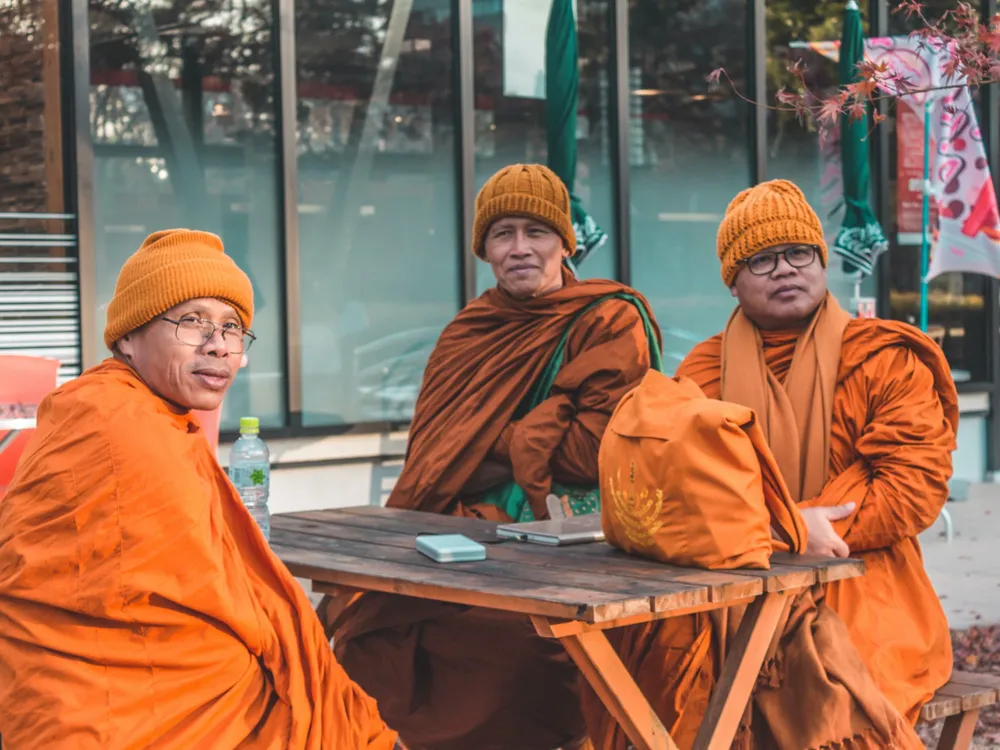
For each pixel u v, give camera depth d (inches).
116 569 107.0
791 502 125.3
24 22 289.6
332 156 324.5
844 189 362.6
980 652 231.8
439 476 170.9
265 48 314.2
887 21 408.8
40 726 105.7
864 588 140.4
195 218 307.7
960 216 321.7
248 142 313.3
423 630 158.4
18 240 287.9
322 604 167.6
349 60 325.7
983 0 424.8
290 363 317.1
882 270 410.9
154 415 111.9
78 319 292.2
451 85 339.3
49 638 107.1
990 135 429.7
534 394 173.5
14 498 111.3
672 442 120.7
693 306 379.6
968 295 432.5
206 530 110.1
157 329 117.4
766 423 147.6
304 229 322.0
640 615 113.0
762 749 124.6
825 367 147.7
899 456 141.2
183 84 305.1
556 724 157.5
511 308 179.3
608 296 175.6
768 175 390.0
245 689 113.2
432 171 337.4
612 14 362.3
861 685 121.8
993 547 335.3
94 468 108.4
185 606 108.8
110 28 296.0
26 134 289.9
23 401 199.5
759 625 117.8
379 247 331.6
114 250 297.7
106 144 296.4
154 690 107.6
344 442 326.0
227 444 310.0
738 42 382.3
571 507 166.6
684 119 375.2
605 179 365.1
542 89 351.3
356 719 120.6
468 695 156.6
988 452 439.8
